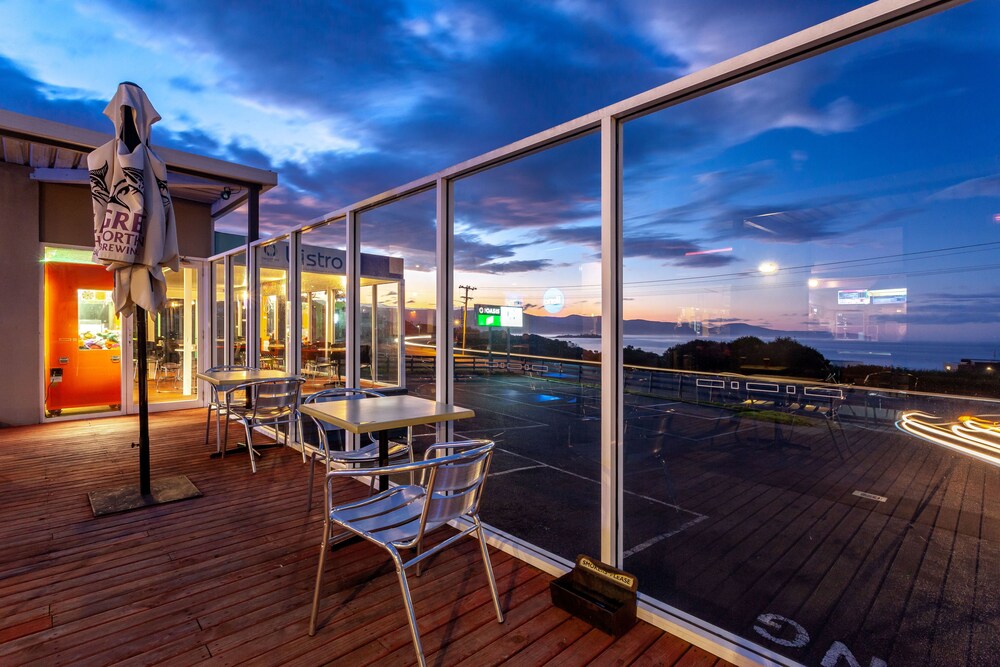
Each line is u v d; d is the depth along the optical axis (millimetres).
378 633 1902
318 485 3859
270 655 1758
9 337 6160
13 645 1803
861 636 2115
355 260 4172
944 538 3332
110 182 3240
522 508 3729
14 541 2777
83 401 6789
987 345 4996
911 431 6812
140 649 1788
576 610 2023
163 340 7504
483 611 2066
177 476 4023
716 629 1852
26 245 6297
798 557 3018
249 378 4316
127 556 2596
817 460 5918
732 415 8344
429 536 2896
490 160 2857
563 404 8703
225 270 6773
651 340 3287
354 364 4168
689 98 2004
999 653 2006
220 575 2391
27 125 5082
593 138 2432
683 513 3877
